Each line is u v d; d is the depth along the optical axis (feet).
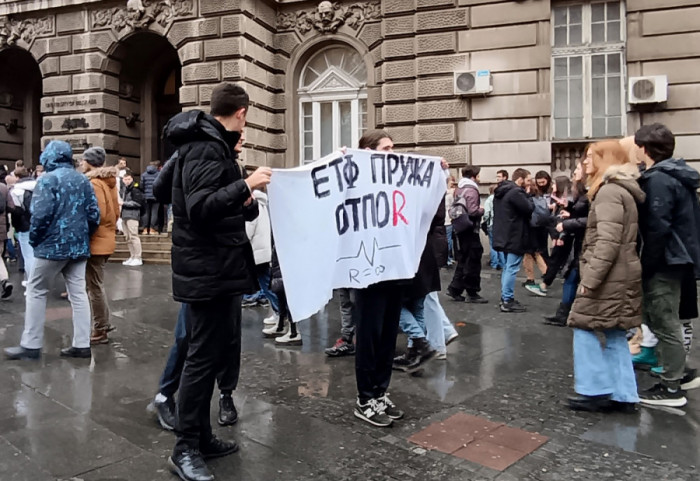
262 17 46.88
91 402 14.42
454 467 11.10
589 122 41.06
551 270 25.95
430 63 42.57
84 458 11.35
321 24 47.16
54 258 17.44
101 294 19.94
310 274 12.25
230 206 9.80
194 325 10.56
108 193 19.65
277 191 11.96
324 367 17.43
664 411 14.02
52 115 51.88
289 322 20.76
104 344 19.94
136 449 11.78
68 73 51.34
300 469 11.00
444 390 15.44
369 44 46.03
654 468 11.07
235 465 11.13
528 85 40.63
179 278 10.36
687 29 37.99
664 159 14.62
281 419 13.38
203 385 10.61
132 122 53.88
